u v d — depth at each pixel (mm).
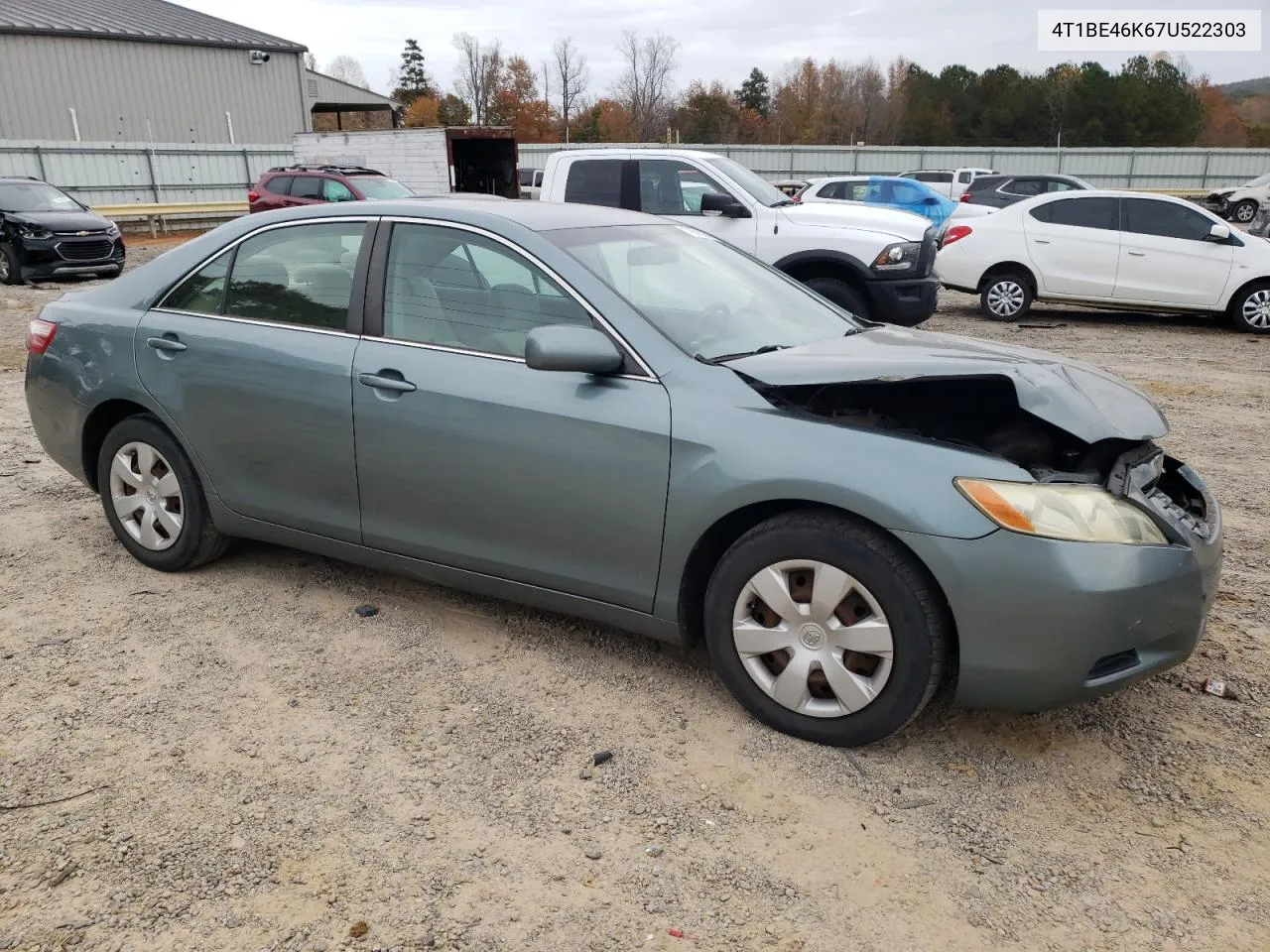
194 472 4172
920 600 2793
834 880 2516
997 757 3031
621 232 3852
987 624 2725
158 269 4297
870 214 9906
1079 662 2717
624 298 3326
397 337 3617
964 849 2633
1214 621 3963
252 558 4543
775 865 2566
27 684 3412
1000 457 2830
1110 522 2775
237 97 38031
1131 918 2393
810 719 3041
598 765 2979
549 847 2625
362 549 3820
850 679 2936
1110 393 3219
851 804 2807
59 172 28750
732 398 3066
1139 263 11945
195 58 36656
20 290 15703
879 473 2805
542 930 2342
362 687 3418
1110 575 2688
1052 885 2504
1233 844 2658
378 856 2582
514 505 3369
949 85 73938
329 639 3770
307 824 2701
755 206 9867
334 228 3838
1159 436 3078
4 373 8875
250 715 3236
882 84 76750
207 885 2475
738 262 4176
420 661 3598
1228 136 72750
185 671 3516
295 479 3867
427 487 3537
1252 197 30844
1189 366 9562
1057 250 12266
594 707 3301
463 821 2725
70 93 33906
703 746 3076
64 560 4496
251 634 3805
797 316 3881
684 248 4004
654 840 2656
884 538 2832
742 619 3119
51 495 5406
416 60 99125
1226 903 2441
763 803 2809
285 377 3781
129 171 30219
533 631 3844
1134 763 3016
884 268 9406
